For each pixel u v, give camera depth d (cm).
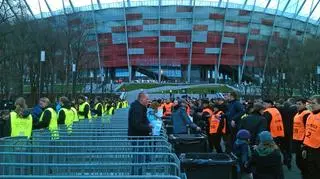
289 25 13025
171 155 741
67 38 6838
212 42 12744
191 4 12488
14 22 4616
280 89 8706
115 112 3541
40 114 1402
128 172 675
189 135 1405
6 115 1446
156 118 1566
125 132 1307
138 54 12719
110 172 674
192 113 2589
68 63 6762
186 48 12694
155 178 533
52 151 891
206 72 13238
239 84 12331
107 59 12850
